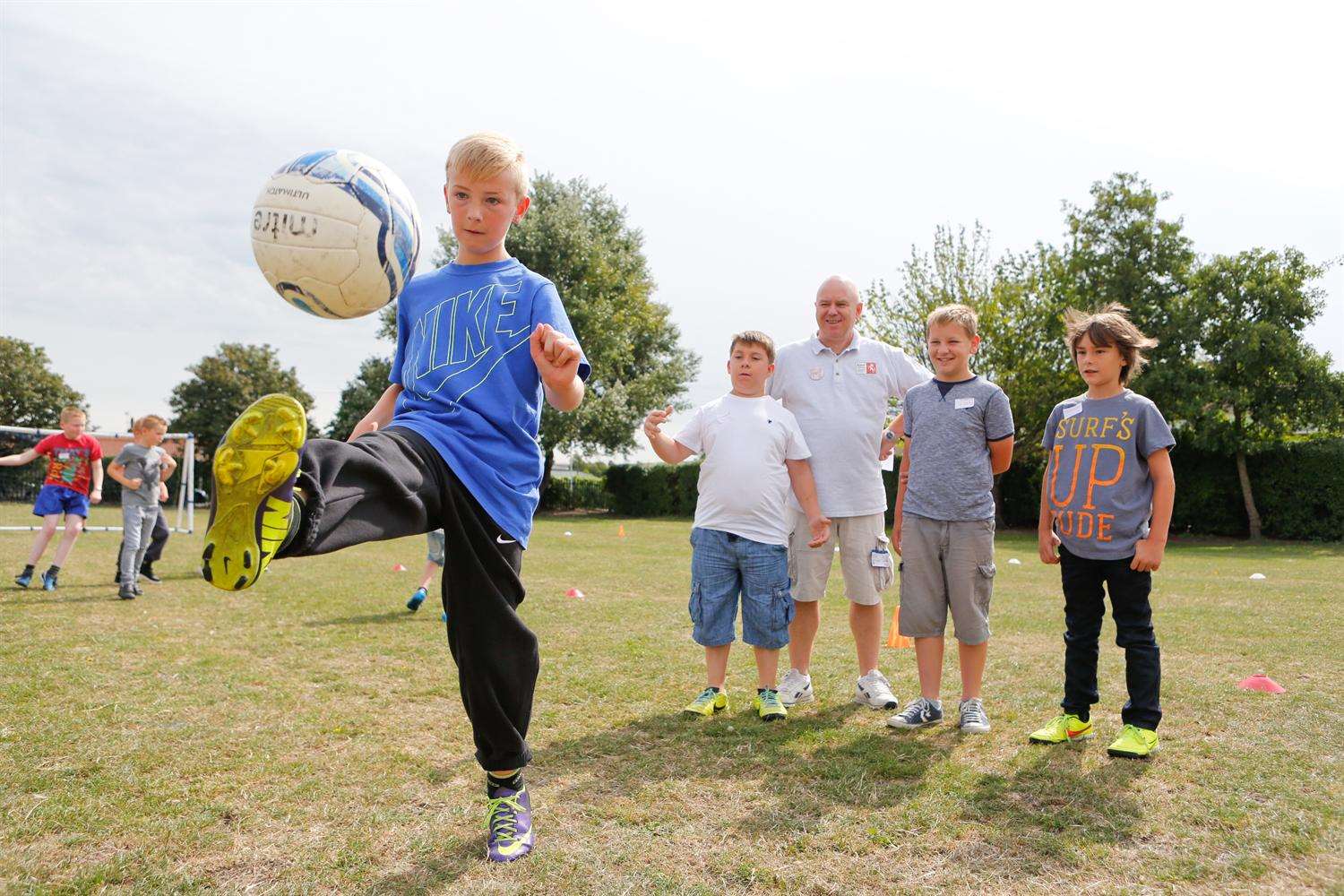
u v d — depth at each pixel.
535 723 3.57
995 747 3.27
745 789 2.79
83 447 7.60
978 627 3.62
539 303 2.24
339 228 1.94
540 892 2.05
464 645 2.16
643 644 5.29
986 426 3.77
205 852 2.26
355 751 3.13
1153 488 3.32
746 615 3.87
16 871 2.12
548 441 30.95
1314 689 4.09
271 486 1.40
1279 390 19.08
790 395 4.27
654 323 36.34
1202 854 2.27
